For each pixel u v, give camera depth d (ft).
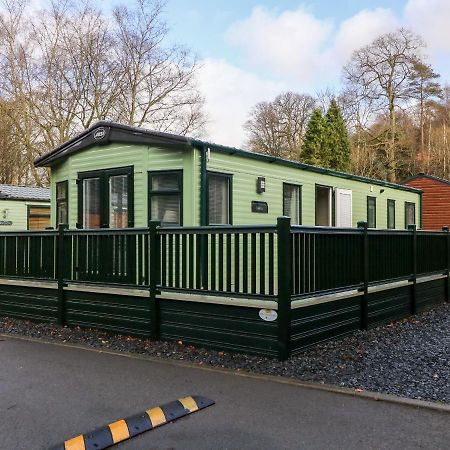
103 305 20.88
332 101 117.60
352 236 20.12
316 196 36.91
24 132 88.02
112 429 11.11
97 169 30.09
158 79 90.89
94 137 29.76
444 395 13.26
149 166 27.37
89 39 88.28
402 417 11.91
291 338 16.51
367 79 117.80
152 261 19.26
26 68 87.20
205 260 18.01
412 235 25.46
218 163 27.12
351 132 119.96
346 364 16.05
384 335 20.34
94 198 30.42
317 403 12.84
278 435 10.94
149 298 19.39
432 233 27.91
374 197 46.11
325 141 112.78
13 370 15.93
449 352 17.79
